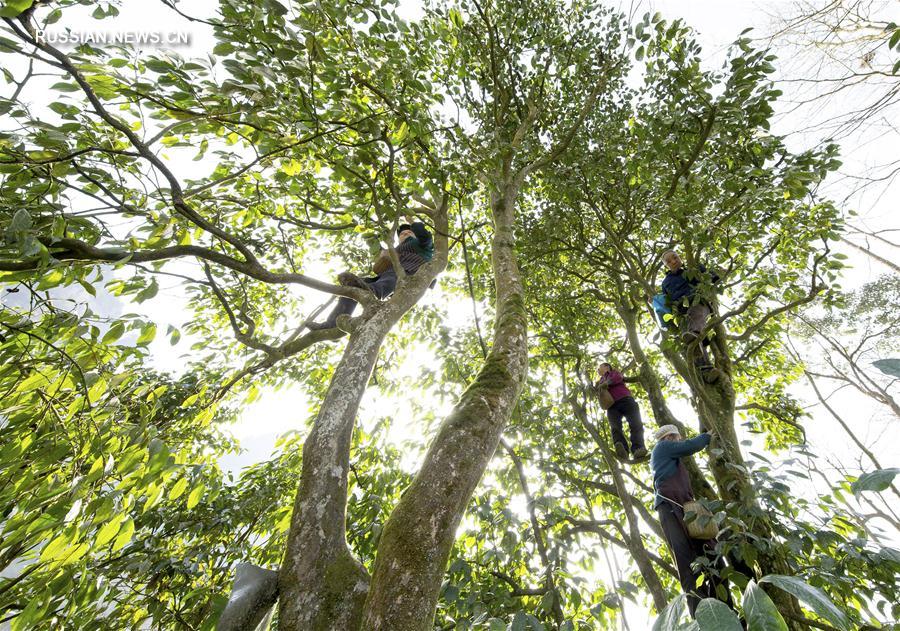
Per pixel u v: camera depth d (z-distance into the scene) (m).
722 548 2.84
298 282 2.94
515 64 6.68
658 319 4.73
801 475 2.73
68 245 1.93
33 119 1.95
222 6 2.10
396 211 3.34
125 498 2.04
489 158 3.82
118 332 2.07
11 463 2.02
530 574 3.84
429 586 1.67
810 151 4.22
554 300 6.68
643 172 5.27
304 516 2.06
